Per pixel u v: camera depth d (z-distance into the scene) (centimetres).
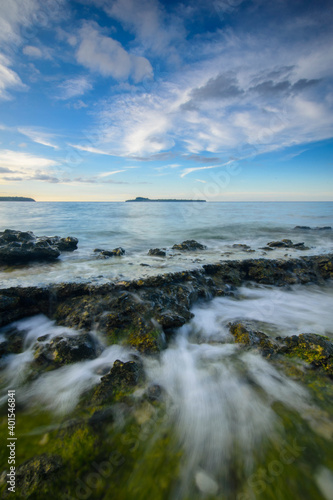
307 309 731
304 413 354
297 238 1897
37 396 389
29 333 553
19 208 5353
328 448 299
